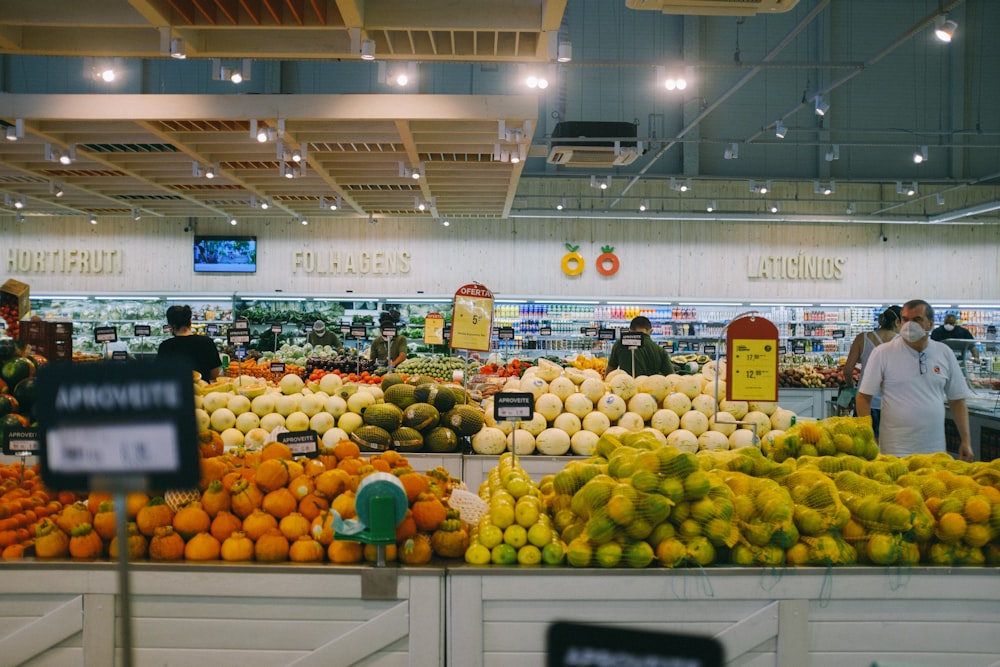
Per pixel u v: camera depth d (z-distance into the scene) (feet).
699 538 8.27
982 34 48.83
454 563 8.50
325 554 8.71
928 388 14.80
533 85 24.07
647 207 48.73
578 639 2.63
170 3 19.83
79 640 8.33
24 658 8.27
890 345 15.16
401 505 8.21
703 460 10.32
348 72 46.42
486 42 22.94
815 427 10.95
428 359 29.14
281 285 49.60
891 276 50.24
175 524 8.55
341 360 30.22
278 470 8.87
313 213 45.65
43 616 8.30
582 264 49.42
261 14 20.30
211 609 8.24
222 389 16.78
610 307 49.03
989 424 23.47
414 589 8.18
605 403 16.06
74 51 22.81
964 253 50.16
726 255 49.90
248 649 8.22
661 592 8.14
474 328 18.21
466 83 45.96
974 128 49.06
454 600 8.15
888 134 49.01
